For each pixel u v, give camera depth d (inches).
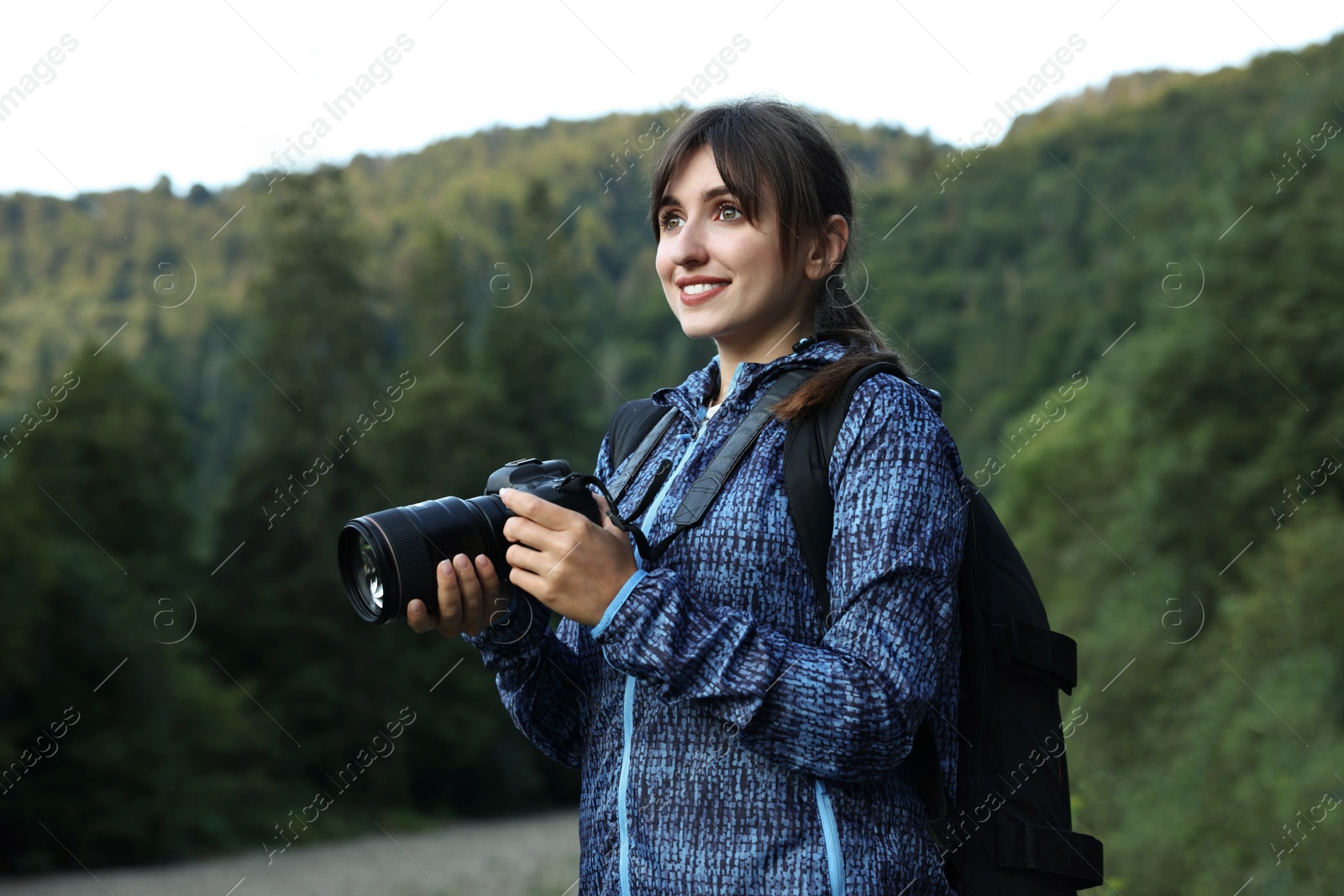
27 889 689.0
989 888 54.1
